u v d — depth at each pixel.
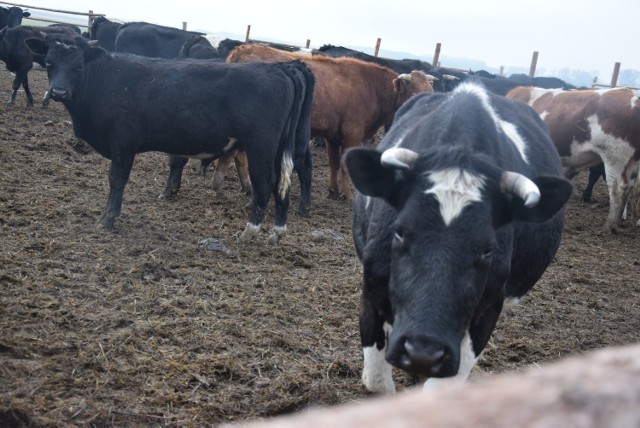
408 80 11.48
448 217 2.91
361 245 4.06
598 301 7.43
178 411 4.01
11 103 16.61
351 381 4.73
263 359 4.88
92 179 10.05
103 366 4.41
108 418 3.81
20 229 7.26
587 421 0.34
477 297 2.93
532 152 4.14
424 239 2.91
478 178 3.03
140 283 6.17
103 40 22.94
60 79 7.69
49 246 6.76
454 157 3.10
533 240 3.89
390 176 3.14
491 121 3.70
